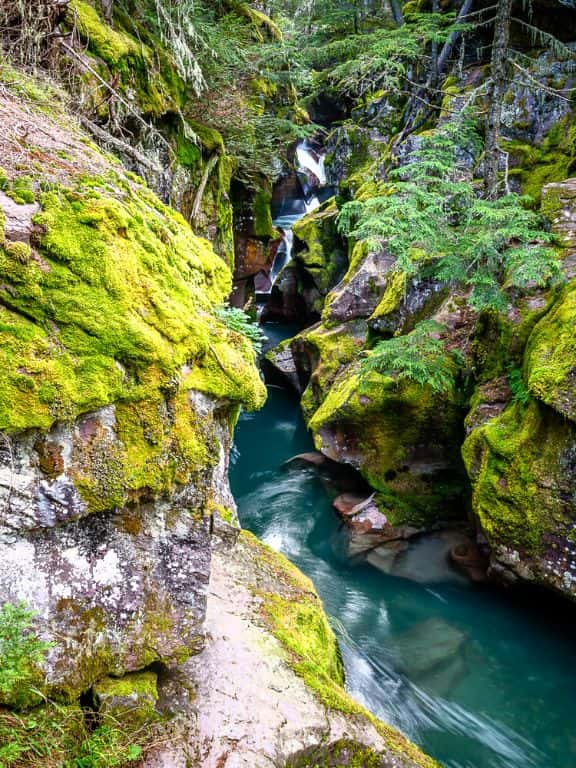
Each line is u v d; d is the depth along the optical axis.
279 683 3.31
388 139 16.17
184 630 2.97
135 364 2.67
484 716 5.10
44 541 2.52
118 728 2.69
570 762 4.65
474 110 9.46
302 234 15.87
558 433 5.54
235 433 12.03
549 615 6.28
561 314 6.12
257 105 11.98
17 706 2.47
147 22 7.67
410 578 7.05
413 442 8.11
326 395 10.38
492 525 6.04
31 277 2.46
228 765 2.75
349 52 12.95
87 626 2.67
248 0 12.73
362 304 11.01
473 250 6.88
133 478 2.64
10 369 2.29
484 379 7.36
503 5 7.80
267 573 4.54
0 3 4.46
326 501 9.01
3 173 2.74
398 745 3.30
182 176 8.08
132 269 2.85
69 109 4.80
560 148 10.05
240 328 4.33
